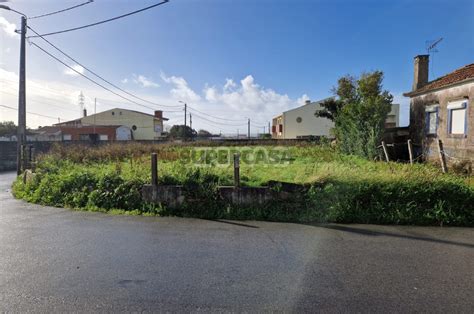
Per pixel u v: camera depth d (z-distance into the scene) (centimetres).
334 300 286
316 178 625
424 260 381
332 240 459
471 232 495
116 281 326
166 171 738
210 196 638
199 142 2814
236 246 436
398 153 1446
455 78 1155
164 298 290
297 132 4203
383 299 287
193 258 391
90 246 439
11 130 4609
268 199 615
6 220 593
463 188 570
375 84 1532
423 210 558
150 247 434
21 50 1305
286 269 356
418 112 1380
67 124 5234
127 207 673
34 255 404
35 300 286
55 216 624
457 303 280
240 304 279
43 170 956
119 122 4859
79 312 266
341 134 1596
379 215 557
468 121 1050
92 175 780
